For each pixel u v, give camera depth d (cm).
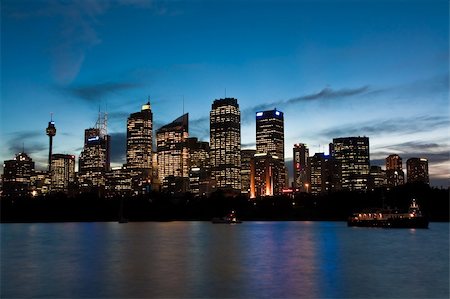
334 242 18525
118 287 8875
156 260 12838
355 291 8362
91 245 17875
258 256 13700
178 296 8138
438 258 12962
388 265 11569
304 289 8562
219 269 11012
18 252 15238
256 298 7931
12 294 8338
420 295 8050
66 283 9319
